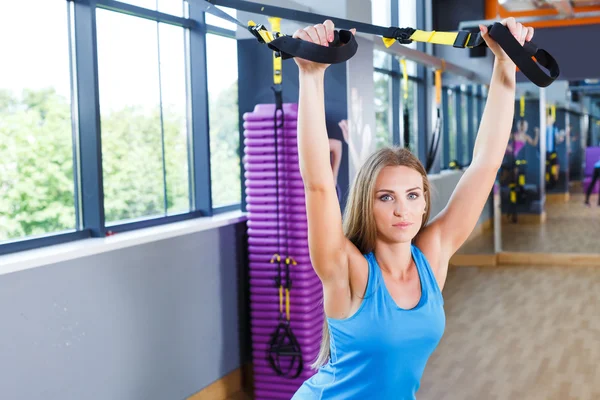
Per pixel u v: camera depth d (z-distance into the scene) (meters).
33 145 3.35
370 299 1.48
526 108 8.29
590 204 8.27
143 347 3.64
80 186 3.61
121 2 3.83
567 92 8.10
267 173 4.17
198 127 4.58
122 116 3.92
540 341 5.47
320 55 1.34
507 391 4.41
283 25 4.46
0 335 2.81
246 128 4.19
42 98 3.40
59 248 3.23
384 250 1.54
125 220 3.95
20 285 2.90
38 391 3.00
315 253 1.48
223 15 1.49
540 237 8.59
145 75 4.12
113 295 3.43
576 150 8.22
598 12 7.85
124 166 3.94
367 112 4.88
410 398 1.57
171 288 3.87
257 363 4.29
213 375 4.27
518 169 8.50
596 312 6.32
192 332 4.05
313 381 1.61
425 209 1.69
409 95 8.03
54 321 3.08
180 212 4.45
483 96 8.60
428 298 1.53
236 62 5.04
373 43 5.04
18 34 3.27
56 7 3.47
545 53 1.55
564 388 4.44
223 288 4.36
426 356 1.54
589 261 8.44
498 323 6.03
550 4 8.46
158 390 3.77
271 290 4.23
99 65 3.74
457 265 8.74
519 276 8.03
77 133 3.60
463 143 8.59
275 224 4.19
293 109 4.12
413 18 8.48
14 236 3.23
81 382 3.23
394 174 1.51
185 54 4.52
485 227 8.66
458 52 8.60
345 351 1.52
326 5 4.52
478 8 8.90
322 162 1.43
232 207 4.97
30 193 3.33
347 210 1.60
